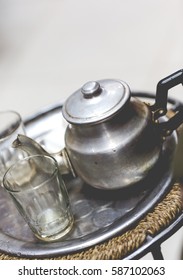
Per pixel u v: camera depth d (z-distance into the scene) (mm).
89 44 1899
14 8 2555
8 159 643
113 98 510
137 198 541
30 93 1670
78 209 554
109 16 2127
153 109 556
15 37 2188
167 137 595
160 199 528
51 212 532
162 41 1761
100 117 497
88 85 521
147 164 531
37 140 677
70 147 535
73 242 510
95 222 530
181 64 1570
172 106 680
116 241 502
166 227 507
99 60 1753
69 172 583
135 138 516
